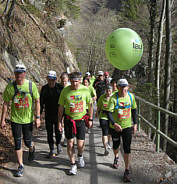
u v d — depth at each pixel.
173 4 14.77
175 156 11.93
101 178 3.97
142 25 19.58
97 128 7.62
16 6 13.87
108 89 4.97
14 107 3.88
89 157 4.93
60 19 21.92
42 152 5.12
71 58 18.41
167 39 11.14
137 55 5.80
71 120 3.98
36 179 3.90
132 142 5.82
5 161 4.48
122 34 5.71
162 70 18.25
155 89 12.32
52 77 4.49
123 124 3.88
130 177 3.97
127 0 20.14
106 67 36.84
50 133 4.75
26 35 13.02
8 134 5.68
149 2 16.03
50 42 15.52
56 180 3.89
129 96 3.91
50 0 20.42
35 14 16.02
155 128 5.36
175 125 12.86
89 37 35.31
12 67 9.56
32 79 10.91
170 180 3.72
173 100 15.91
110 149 5.46
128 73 21.06
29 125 4.05
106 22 35.56
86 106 4.23
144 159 4.72
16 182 3.78
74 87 3.93
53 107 4.68
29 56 11.95
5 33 10.23
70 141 4.03
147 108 9.04
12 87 3.82
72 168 4.07
